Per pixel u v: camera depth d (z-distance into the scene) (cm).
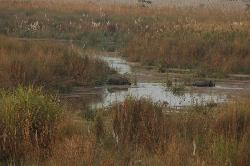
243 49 5209
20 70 3650
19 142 2017
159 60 5291
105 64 4778
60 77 3931
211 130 2253
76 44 6838
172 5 11350
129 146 2114
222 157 1867
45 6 9488
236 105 2542
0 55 3931
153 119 2283
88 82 4031
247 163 1855
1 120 2089
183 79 4441
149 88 4003
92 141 2058
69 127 2333
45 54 4381
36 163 1883
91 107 3200
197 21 7388
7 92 2750
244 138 2072
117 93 3769
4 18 8281
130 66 5181
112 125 2380
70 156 1838
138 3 11462
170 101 3453
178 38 5775
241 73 4812
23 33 7550
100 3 11169
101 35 7619
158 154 1977
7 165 1931
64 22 8194
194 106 3136
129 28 7931
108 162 1833
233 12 9100
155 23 7456
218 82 4369
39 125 2114
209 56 5191
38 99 2195
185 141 2100
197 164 1809
